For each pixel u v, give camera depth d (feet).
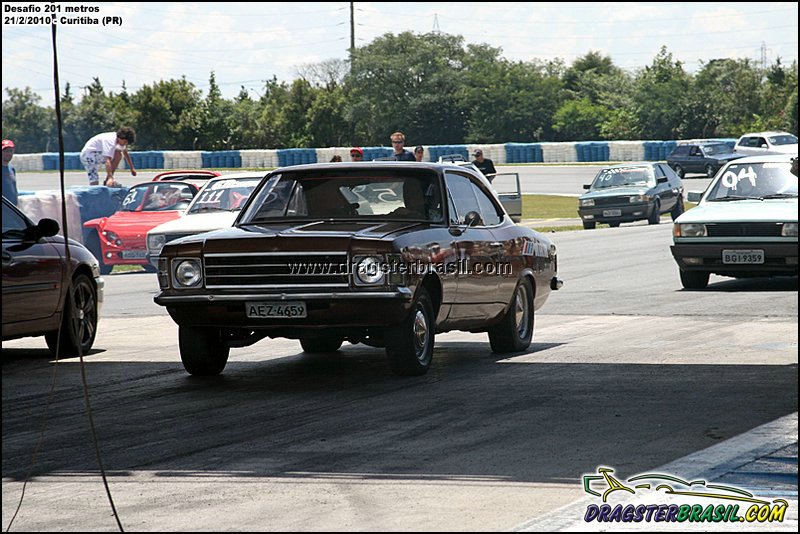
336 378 51.21
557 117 526.98
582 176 323.16
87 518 28.86
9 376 54.08
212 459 35.27
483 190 59.16
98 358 59.98
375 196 53.67
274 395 46.96
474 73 538.06
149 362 57.93
